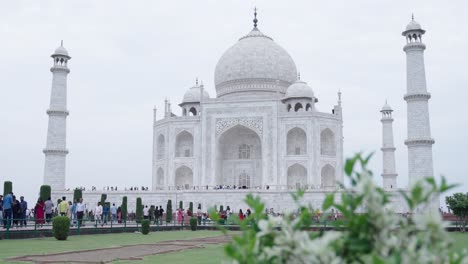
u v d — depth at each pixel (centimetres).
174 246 3256
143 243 3519
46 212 4856
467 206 5431
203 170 10319
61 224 3747
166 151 10606
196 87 11688
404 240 557
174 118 10638
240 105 10400
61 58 9638
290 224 625
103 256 2481
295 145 10531
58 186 9312
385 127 11606
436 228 538
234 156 11056
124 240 3881
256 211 692
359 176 607
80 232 4509
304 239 596
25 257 2359
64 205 4956
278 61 11619
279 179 9975
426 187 563
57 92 9512
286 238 594
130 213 8362
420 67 8775
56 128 9438
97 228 4788
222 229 696
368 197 569
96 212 5388
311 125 10025
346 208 595
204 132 10475
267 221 645
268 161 10112
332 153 10369
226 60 11806
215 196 9144
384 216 563
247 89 11419
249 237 620
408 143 8712
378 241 558
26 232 3906
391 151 11481
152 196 9331
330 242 561
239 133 10969
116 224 5922
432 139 8600
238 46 11881
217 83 11956
